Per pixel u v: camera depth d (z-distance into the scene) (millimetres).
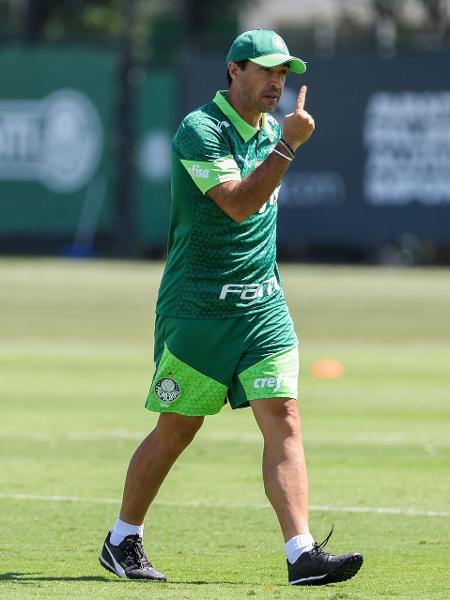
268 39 21234
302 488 21156
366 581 21906
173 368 21875
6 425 42125
